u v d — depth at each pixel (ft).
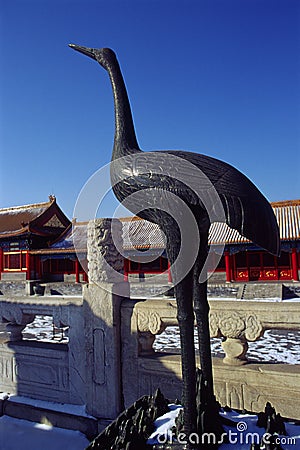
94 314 16.20
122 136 10.57
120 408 15.69
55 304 17.74
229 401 13.88
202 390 9.41
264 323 13.44
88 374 16.26
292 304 13.15
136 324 15.70
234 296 92.17
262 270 106.01
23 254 123.34
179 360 14.88
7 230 128.67
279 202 100.17
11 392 19.04
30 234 119.55
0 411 18.30
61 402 17.38
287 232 90.94
